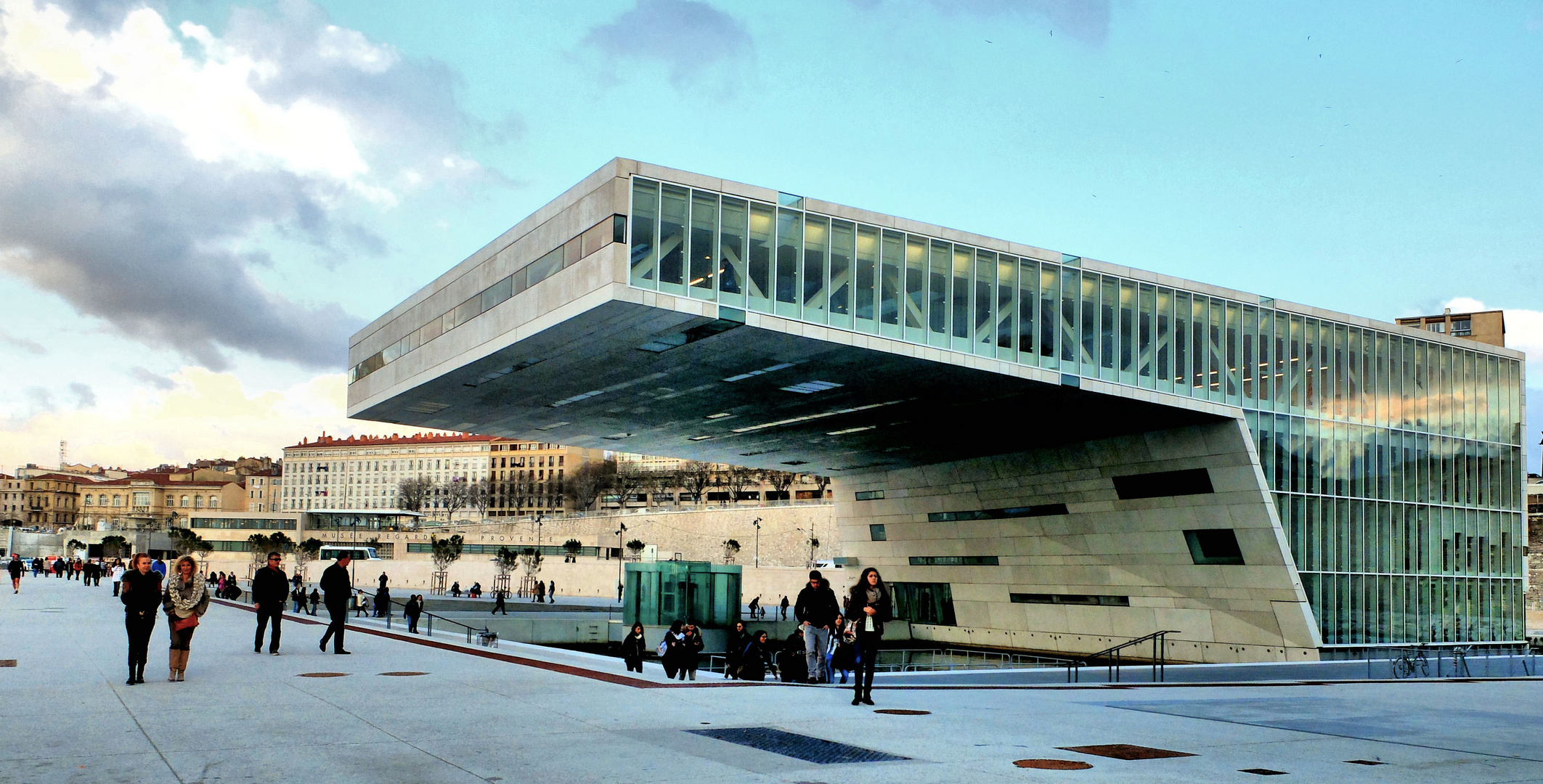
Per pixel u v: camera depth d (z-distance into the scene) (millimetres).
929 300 40969
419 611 37594
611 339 39125
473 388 48875
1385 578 51500
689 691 15484
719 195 36969
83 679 15164
